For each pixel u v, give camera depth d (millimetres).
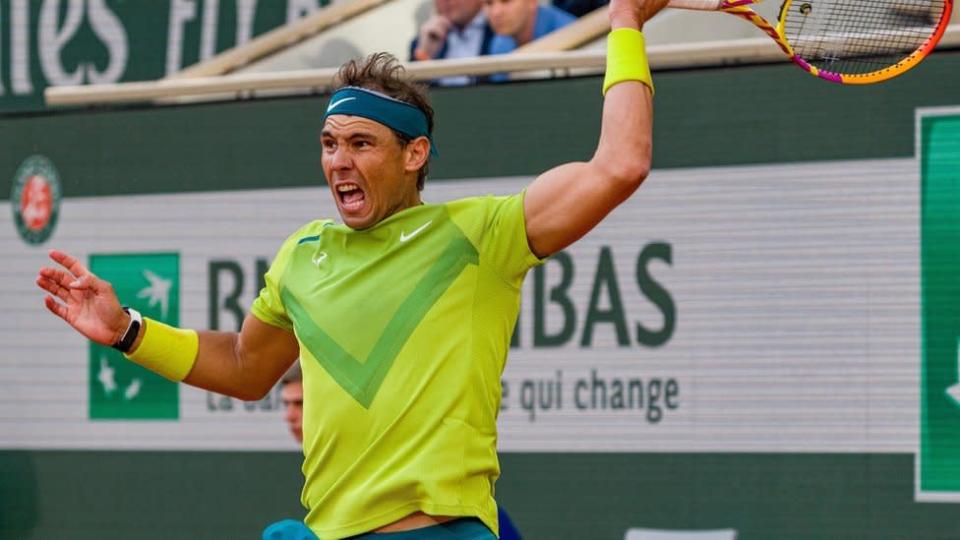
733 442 23000
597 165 11953
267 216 25969
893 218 22391
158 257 26547
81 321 13711
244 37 26406
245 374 14211
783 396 22781
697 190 23422
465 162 24766
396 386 12109
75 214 27062
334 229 12883
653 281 23594
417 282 12281
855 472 22344
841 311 22547
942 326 22062
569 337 23984
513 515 24109
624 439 23609
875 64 20031
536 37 24844
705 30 23719
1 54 27594
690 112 23516
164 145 26594
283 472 25438
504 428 24234
